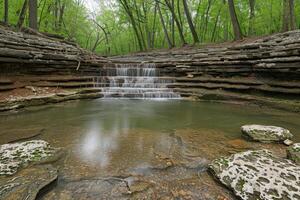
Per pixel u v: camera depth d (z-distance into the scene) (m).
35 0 14.05
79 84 9.98
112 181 2.44
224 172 2.50
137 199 2.12
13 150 3.00
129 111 6.90
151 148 3.50
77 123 5.21
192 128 4.84
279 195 2.06
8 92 7.24
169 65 12.97
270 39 12.02
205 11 26.16
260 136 3.83
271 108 7.38
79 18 30.33
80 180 2.45
